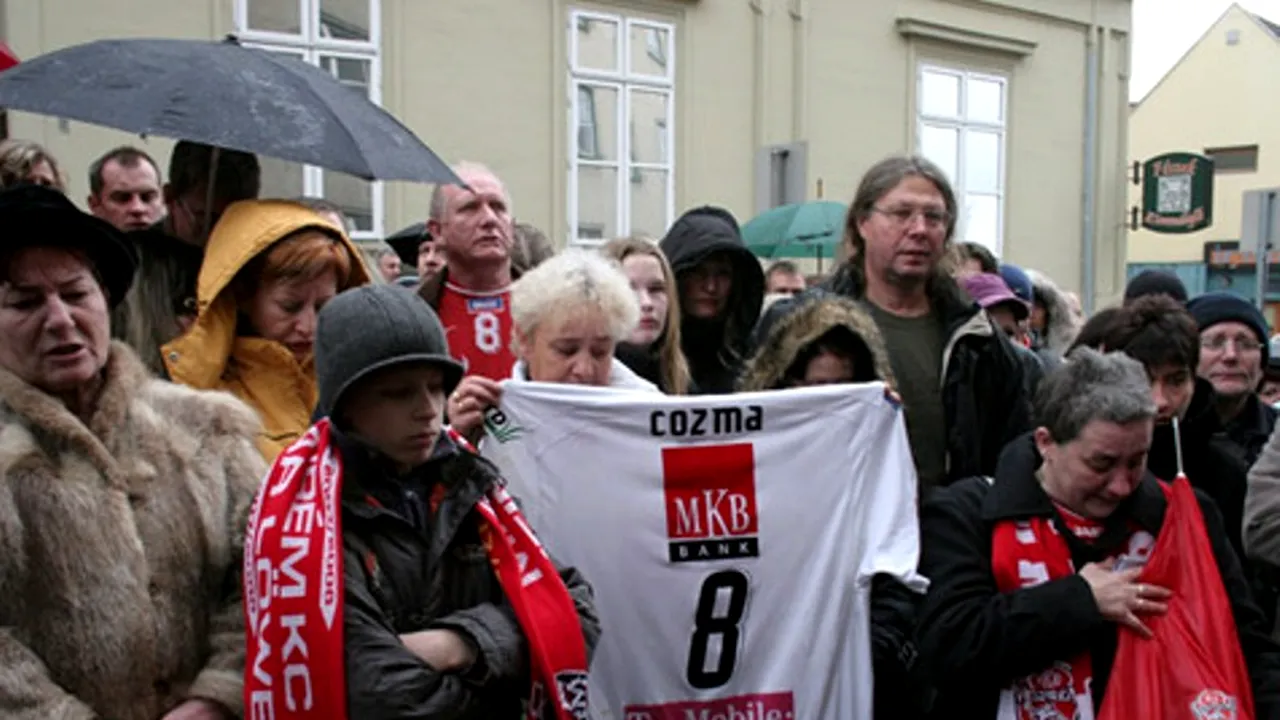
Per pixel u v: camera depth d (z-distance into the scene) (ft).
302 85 9.73
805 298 10.61
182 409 7.04
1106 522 8.07
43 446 6.31
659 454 8.96
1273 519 9.59
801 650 8.93
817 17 37.60
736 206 36.32
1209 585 7.72
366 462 6.57
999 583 8.07
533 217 32.40
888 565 8.70
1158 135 98.78
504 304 12.69
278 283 9.09
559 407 8.86
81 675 6.15
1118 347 9.60
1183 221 60.34
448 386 6.87
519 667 6.59
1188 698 7.38
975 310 10.98
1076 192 46.42
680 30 34.76
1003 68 43.29
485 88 31.24
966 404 10.59
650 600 8.91
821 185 35.55
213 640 6.77
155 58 9.62
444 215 12.54
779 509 9.06
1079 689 7.80
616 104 33.86
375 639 6.18
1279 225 31.48
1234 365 12.49
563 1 32.37
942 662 7.97
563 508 8.81
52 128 25.07
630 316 9.41
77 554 6.16
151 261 9.62
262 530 6.19
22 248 6.36
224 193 10.14
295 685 5.99
